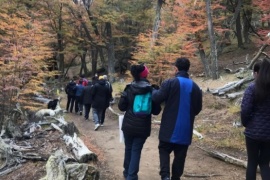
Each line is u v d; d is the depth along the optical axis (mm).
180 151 4488
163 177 4477
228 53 23656
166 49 13789
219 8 20328
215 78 16594
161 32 18375
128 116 4766
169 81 4500
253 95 3934
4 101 8945
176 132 4395
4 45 9812
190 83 4512
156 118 11414
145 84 4734
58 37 25344
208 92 12781
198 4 17531
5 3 18922
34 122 9219
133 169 4723
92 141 8391
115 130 10281
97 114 10516
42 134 8227
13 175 5957
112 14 24688
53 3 23453
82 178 4773
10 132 8094
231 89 12180
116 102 15641
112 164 6375
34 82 10359
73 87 14414
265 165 4035
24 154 6656
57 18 24812
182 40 15961
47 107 12102
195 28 16922
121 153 7316
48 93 15906
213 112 10531
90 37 25656
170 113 4441
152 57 13773
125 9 25516
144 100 4699
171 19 20016
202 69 20516
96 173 4953
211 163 6320
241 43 24312
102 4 25031
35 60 11055
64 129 8312
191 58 17953
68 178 4719
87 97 12164
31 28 12086
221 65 20250
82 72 34156
